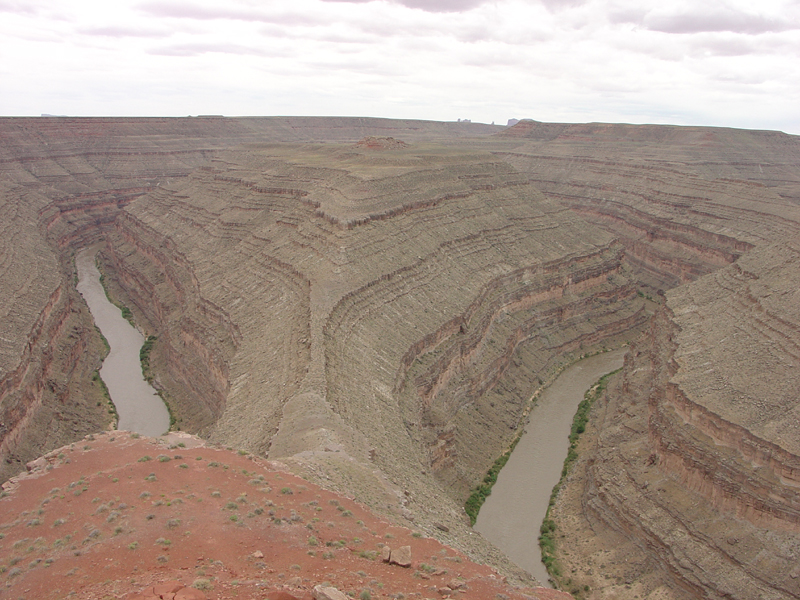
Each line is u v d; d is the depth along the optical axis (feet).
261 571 88.58
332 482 133.90
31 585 85.15
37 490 114.11
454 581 95.76
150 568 87.86
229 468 123.95
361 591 85.71
